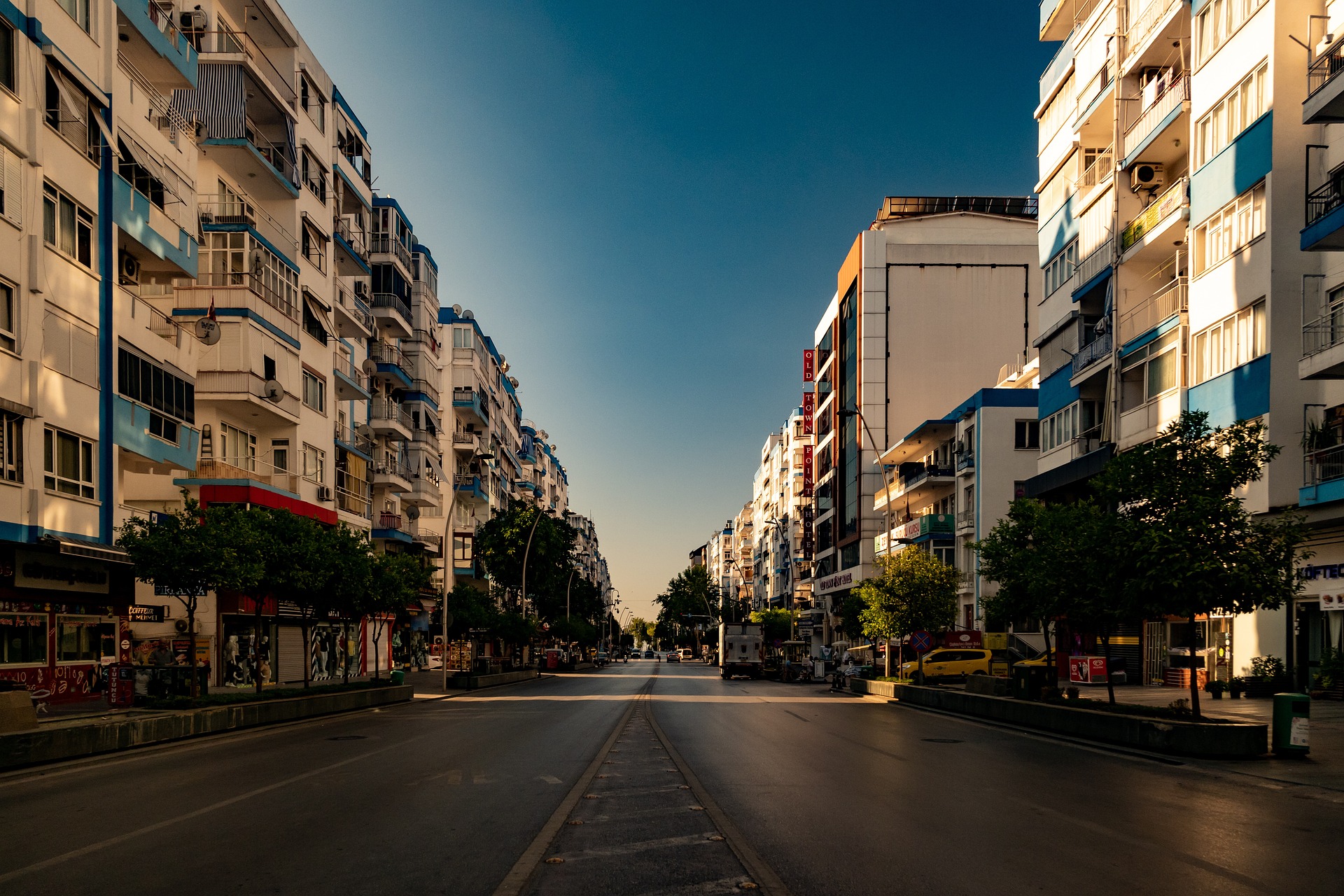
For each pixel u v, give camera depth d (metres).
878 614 37.53
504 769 13.52
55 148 22.81
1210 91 27.77
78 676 26.31
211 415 34.72
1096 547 18.19
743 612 137.50
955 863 7.47
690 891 6.62
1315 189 24.61
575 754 15.61
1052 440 38.94
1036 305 70.69
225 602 35.31
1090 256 35.31
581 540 157.00
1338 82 21.55
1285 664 27.02
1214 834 8.80
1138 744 16.67
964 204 77.25
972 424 54.28
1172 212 29.36
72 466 23.33
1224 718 20.30
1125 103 33.16
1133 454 17.91
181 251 29.44
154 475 33.72
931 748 16.98
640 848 8.02
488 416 80.06
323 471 42.69
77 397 23.53
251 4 37.41
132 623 33.25
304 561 25.77
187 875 7.11
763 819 9.41
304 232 41.34
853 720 24.39
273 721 22.55
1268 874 7.21
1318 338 24.25
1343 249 22.92
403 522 57.16
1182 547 16.45
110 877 7.07
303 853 7.85
